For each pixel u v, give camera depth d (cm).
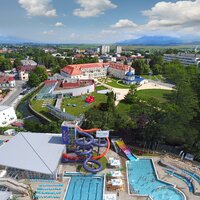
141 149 7594
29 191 5406
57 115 10712
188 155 7012
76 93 14400
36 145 6844
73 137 6894
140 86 17488
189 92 7994
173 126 7112
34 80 16550
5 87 16650
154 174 6281
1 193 4994
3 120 9769
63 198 5266
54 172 5731
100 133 6894
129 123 8319
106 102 12181
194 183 5812
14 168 5950
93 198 5319
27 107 12800
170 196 5412
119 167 6550
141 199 5253
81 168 6469
